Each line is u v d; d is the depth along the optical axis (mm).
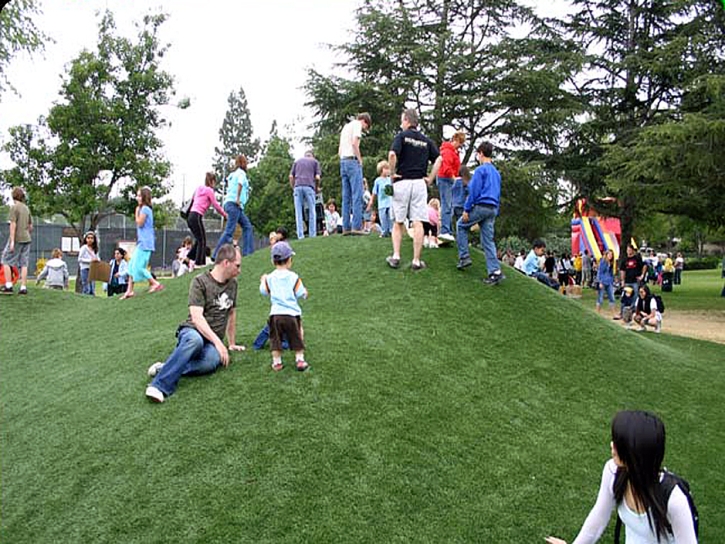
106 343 7910
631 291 16578
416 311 8008
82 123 24797
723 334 15023
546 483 4789
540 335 8062
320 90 30188
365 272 9539
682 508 2904
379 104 29188
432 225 11406
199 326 5770
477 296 8719
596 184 29672
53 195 24688
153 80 25188
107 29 24984
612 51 30953
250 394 5379
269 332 5855
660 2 29172
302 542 3854
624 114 29969
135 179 25125
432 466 4738
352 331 7086
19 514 4227
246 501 4160
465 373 6492
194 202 11789
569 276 25906
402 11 30547
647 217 32688
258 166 51875
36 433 5344
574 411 6254
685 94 26812
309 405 5238
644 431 2953
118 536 3912
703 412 6949
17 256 12500
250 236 12234
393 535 3984
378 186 11281
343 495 4281
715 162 19203
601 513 3193
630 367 7898
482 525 4195
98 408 5516
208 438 4789
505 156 30609
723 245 78125
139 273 10680
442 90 29688
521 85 28547
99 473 4543
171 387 5484
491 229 9109
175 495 4227
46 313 11523
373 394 5555
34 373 7195
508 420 5715
